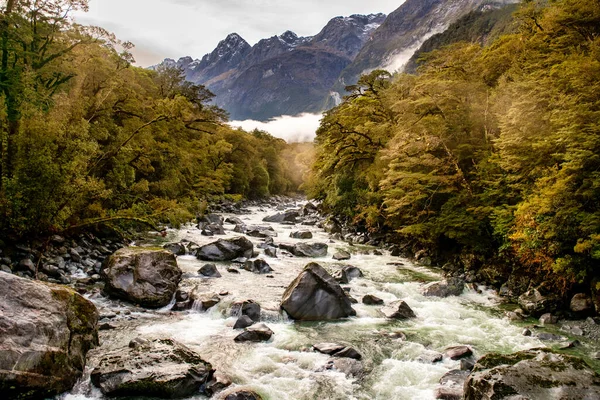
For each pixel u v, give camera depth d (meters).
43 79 21.97
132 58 30.08
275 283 19.73
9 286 9.00
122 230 26.53
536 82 19.09
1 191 17.12
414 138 27.27
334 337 13.52
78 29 24.62
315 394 9.83
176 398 9.24
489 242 23.11
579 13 24.42
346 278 20.73
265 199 94.62
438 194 27.91
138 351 10.48
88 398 8.95
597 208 15.88
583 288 16.50
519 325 15.34
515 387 7.79
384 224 33.97
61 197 18.31
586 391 7.64
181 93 56.47
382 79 45.34
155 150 33.25
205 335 13.13
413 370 11.23
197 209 40.81
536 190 17.75
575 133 15.04
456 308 17.34
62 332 9.32
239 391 9.25
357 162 39.34
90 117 25.94
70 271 18.22
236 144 75.88
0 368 7.77
